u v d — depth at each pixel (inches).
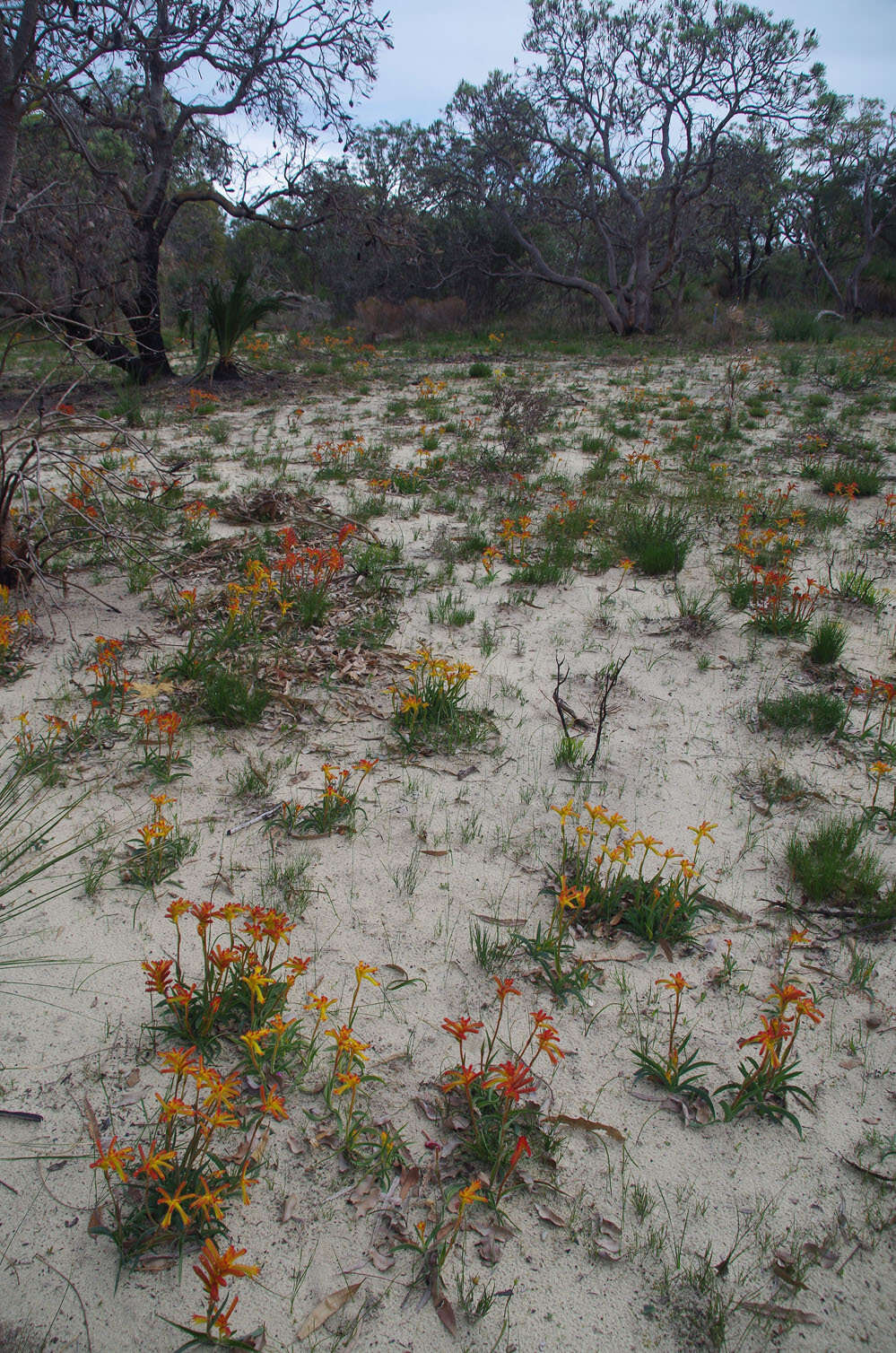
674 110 824.9
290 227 601.3
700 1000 115.8
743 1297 82.8
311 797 151.4
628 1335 79.6
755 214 977.5
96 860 133.9
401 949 121.3
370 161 931.3
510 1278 83.7
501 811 151.7
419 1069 104.0
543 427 432.8
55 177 403.2
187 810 146.9
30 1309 79.0
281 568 229.8
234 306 549.6
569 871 137.2
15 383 538.0
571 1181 93.0
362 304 955.3
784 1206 91.3
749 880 138.0
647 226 869.2
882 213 1263.5
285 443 405.1
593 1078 104.5
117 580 239.0
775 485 343.9
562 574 250.5
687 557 266.4
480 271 983.0
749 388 540.4
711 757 169.0
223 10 470.0
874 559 268.1
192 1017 106.6
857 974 119.2
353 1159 92.7
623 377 593.6
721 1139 98.2
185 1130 94.7
